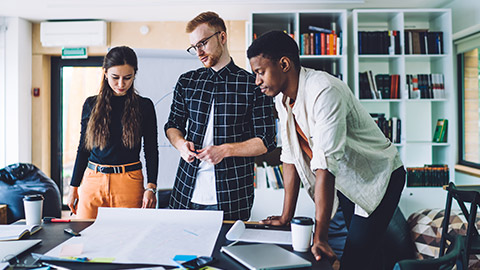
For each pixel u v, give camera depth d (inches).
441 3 160.1
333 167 45.9
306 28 158.7
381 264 94.9
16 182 136.4
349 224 64.9
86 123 77.7
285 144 58.6
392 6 163.0
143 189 80.2
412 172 147.9
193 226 51.2
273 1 156.0
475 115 172.6
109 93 76.2
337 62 156.3
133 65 74.3
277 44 47.9
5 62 177.0
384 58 155.2
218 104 69.5
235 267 37.1
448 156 152.1
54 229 50.3
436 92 152.9
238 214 69.8
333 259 41.0
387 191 58.7
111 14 172.9
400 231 97.7
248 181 71.4
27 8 164.6
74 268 36.4
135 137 76.1
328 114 47.0
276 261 37.8
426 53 151.9
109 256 39.2
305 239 41.6
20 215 129.8
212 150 63.3
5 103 178.1
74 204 80.2
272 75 48.7
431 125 168.6
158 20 183.0
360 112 55.2
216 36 66.6
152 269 35.8
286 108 56.6
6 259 37.8
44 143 192.2
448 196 90.4
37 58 187.9
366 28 165.3
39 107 188.9
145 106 79.2
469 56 176.6
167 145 144.0
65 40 180.2
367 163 56.6
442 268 32.9
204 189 69.8
